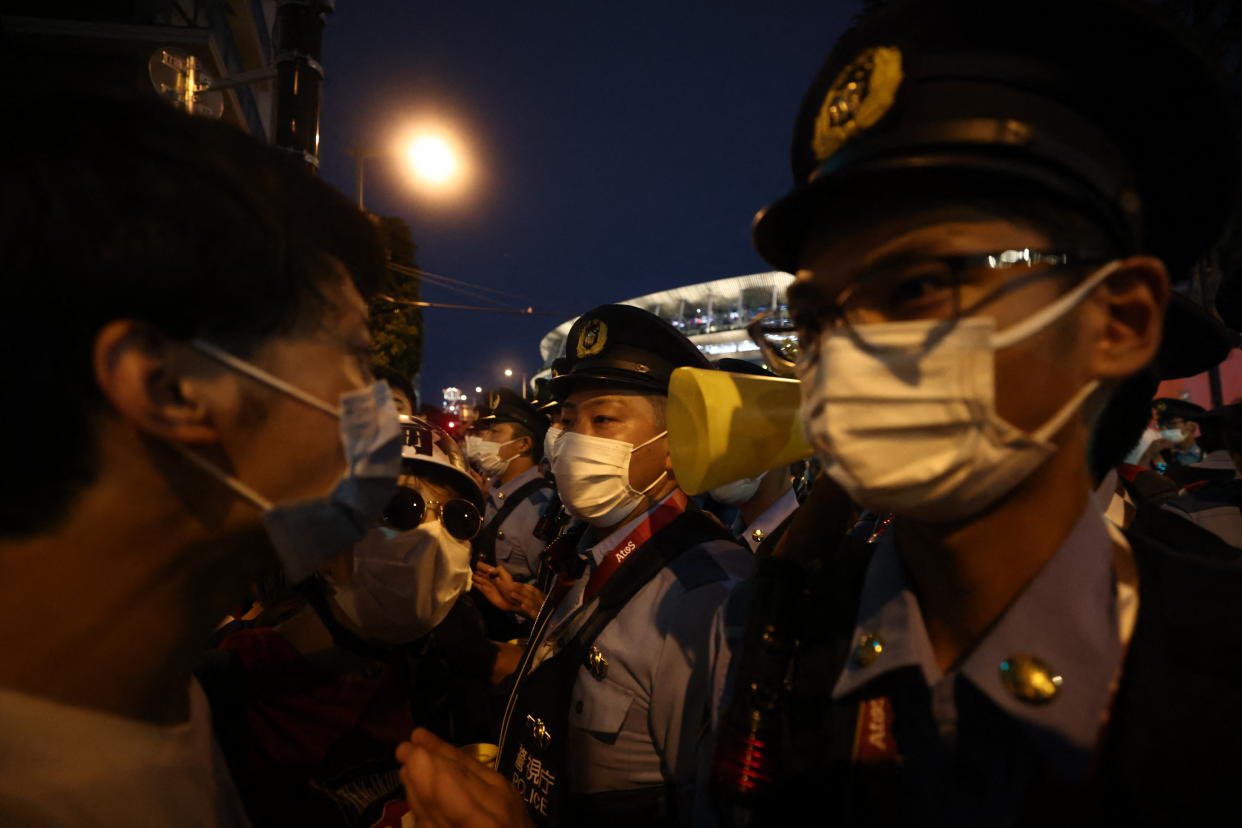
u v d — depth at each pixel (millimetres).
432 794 1070
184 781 838
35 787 677
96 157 689
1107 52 691
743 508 2748
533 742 1767
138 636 783
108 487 723
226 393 749
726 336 65750
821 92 840
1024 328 644
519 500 5246
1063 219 664
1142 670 673
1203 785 611
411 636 1741
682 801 1387
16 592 704
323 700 1581
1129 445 959
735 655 1056
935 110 675
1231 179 778
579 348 2092
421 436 1971
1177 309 1283
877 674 787
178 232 695
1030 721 675
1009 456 655
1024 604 715
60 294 670
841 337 687
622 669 1628
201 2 14250
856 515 1045
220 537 803
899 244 678
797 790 824
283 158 841
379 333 15516
